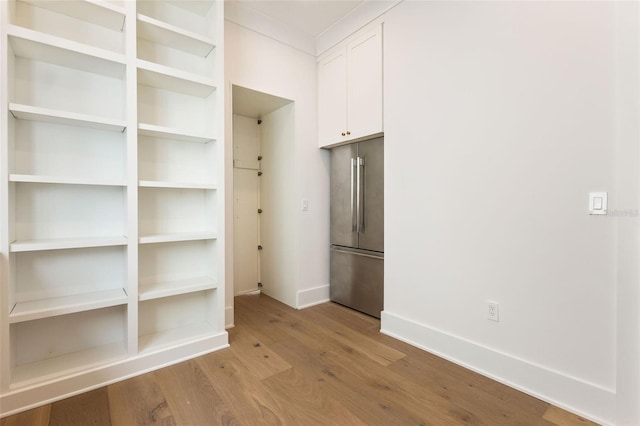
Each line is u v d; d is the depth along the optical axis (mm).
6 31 1476
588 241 1488
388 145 2473
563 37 1549
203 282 2188
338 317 2830
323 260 3283
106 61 1766
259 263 3598
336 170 3221
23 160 1718
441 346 2102
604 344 1449
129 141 1825
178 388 1717
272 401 1613
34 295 1766
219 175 2186
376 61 2570
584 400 1500
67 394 1627
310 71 3152
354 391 1703
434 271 2152
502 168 1787
